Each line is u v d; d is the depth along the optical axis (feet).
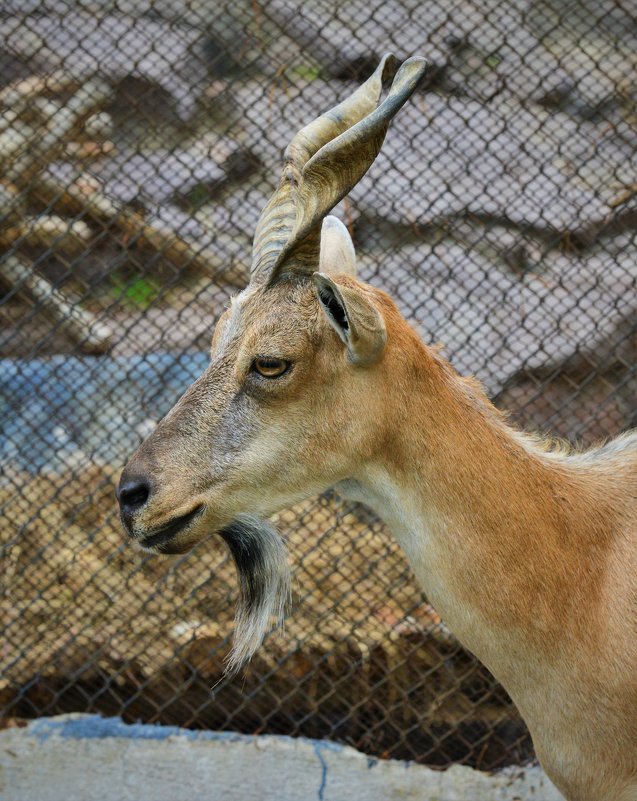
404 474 18.94
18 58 28.14
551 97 28.91
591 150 31.73
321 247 20.81
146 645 28.02
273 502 19.24
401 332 18.85
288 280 18.90
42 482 29.35
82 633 28.02
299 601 27.94
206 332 27.99
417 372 18.80
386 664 27.94
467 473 18.79
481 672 27.94
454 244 29.35
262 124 30.86
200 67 30.50
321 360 18.47
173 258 30.01
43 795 27.55
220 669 28.09
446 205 31.04
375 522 28.68
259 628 20.44
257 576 20.35
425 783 27.17
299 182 18.76
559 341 30.66
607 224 29.53
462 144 32.32
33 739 27.58
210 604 28.43
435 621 28.04
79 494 29.12
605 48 32.07
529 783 27.02
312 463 18.88
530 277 31.24
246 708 28.27
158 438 18.81
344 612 28.02
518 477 19.16
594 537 19.44
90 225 30.83
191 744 27.53
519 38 30.07
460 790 27.07
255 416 18.71
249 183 30.04
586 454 21.56
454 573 18.90
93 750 27.55
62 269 30.76
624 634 18.89
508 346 28.35
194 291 30.07
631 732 18.98
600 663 18.92
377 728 28.22
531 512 18.99
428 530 18.97
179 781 27.50
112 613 28.27
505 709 27.84
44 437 30.12
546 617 18.86
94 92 29.86
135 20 28.37
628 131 31.45
